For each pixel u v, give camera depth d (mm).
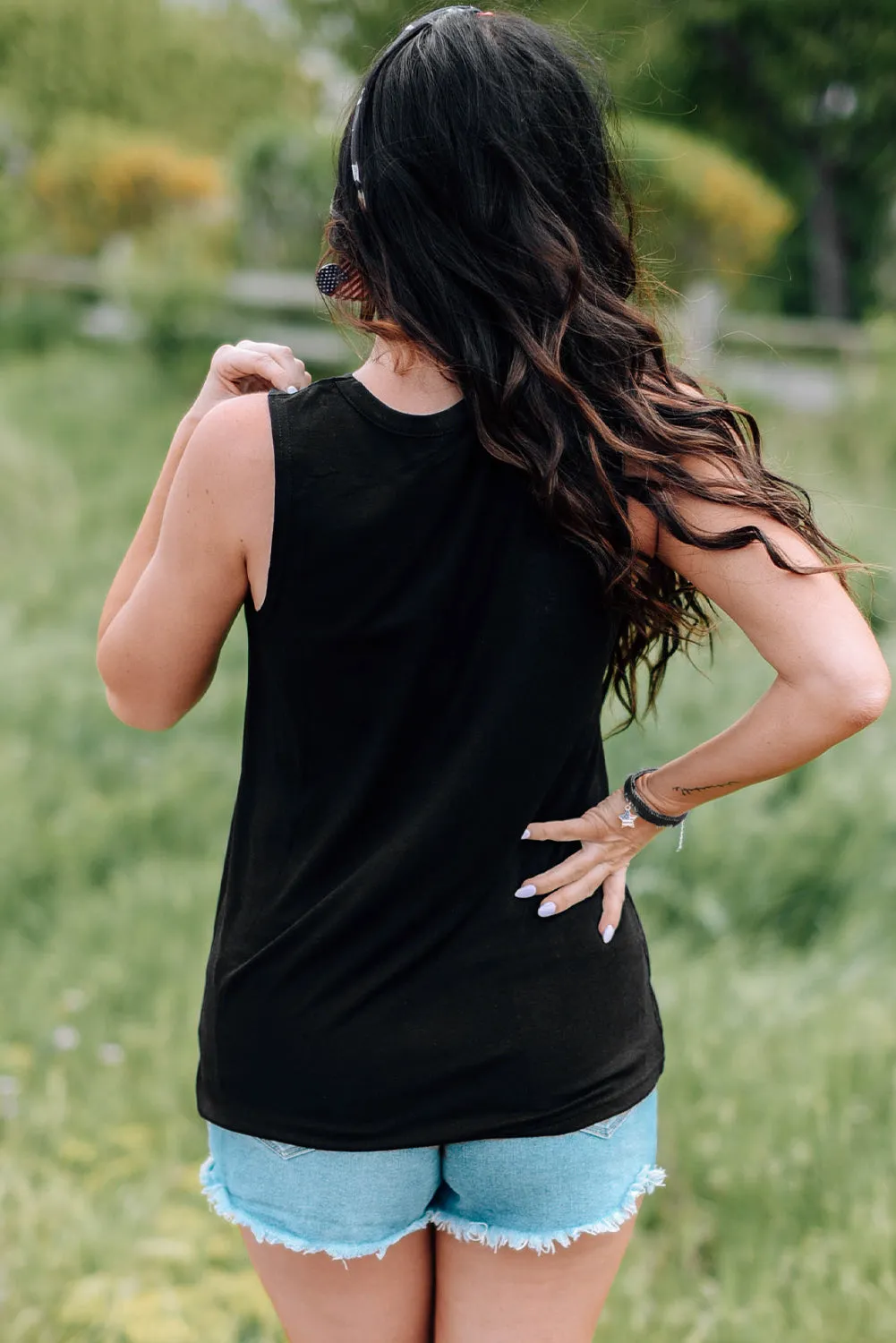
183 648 1428
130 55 20797
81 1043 3182
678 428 1341
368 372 1346
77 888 4039
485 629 1336
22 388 10852
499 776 1361
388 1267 1542
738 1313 2328
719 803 4234
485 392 1275
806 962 3682
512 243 1283
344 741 1364
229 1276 2516
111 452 9492
